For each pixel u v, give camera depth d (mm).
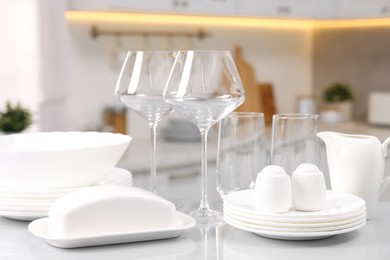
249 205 1370
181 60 1404
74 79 3717
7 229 1440
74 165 1452
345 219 1290
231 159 1478
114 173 1679
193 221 1383
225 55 1408
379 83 4570
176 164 3340
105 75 3844
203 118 1447
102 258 1222
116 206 1304
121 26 3875
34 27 3320
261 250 1264
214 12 3709
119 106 3902
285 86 4758
